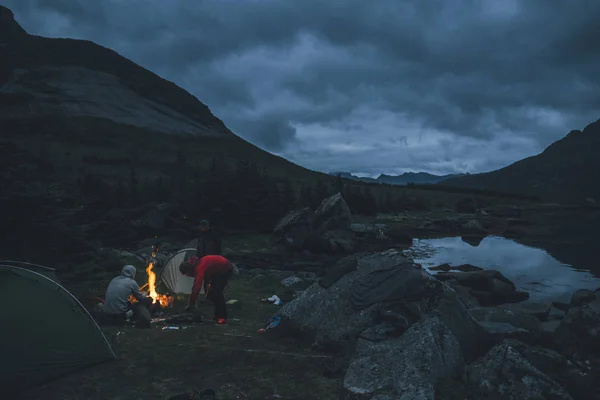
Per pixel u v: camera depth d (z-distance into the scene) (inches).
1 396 218.5
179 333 314.7
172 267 436.8
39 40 7608.3
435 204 2317.9
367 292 309.0
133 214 870.4
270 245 843.4
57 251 507.5
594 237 1206.3
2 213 484.1
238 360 265.9
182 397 207.5
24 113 5408.5
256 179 1091.3
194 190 1034.7
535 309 436.1
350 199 1660.9
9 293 234.5
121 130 5629.9
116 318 336.5
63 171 2511.1
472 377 244.4
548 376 251.4
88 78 6973.4
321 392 225.0
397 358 245.0
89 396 218.5
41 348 236.2
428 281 307.0
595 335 298.5
